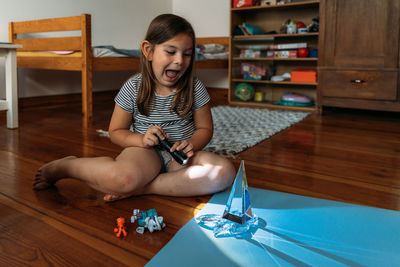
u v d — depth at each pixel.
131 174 0.94
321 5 2.61
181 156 0.94
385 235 0.80
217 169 1.00
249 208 0.85
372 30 2.44
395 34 2.36
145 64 1.02
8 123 2.11
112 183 0.94
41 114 2.66
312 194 1.08
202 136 1.08
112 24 3.55
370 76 2.48
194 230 0.82
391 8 2.36
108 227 0.85
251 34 3.31
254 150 1.64
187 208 0.96
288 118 2.50
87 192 1.08
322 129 2.16
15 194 1.06
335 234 0.81
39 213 0.93
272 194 1.07
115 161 0.98
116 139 1.08
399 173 1.31
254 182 1.19
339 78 2.59
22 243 0.77
